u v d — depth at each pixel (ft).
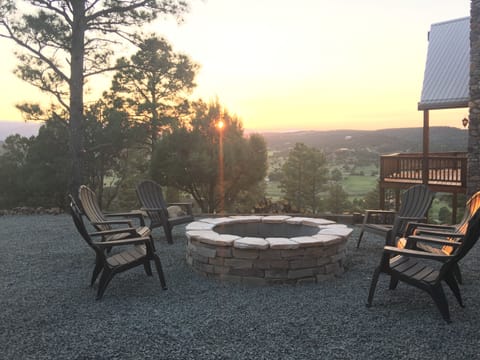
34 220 29.63
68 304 12.34
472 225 10.14
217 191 50.03
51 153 44.47
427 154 35.65
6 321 11.02
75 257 18.42
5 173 44.24
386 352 9.06
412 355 8.91
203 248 15.23
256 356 8.91
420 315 11.32
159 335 10.00
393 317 11.16
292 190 93.45
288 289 13.75
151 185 22.47
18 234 24.00
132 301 12.59
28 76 38.45
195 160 45.03
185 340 9.72
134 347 9.37
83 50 37.70
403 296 12.95
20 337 9.96
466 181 32.91
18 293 13.42
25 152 47.09
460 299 11.98
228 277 14.66
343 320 10.93
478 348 9.26
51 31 35.94
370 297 11.98
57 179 42.86
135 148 51.90
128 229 14.73
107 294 13.32
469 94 32.65
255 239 14.87
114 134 44.29
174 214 25.82
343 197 91.71
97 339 9.80
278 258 14.15
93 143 45.57
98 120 45.62
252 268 14.30
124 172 55.31
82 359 8.83
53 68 37.35
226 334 10.04
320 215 27.99
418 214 18.15
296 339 9.75
